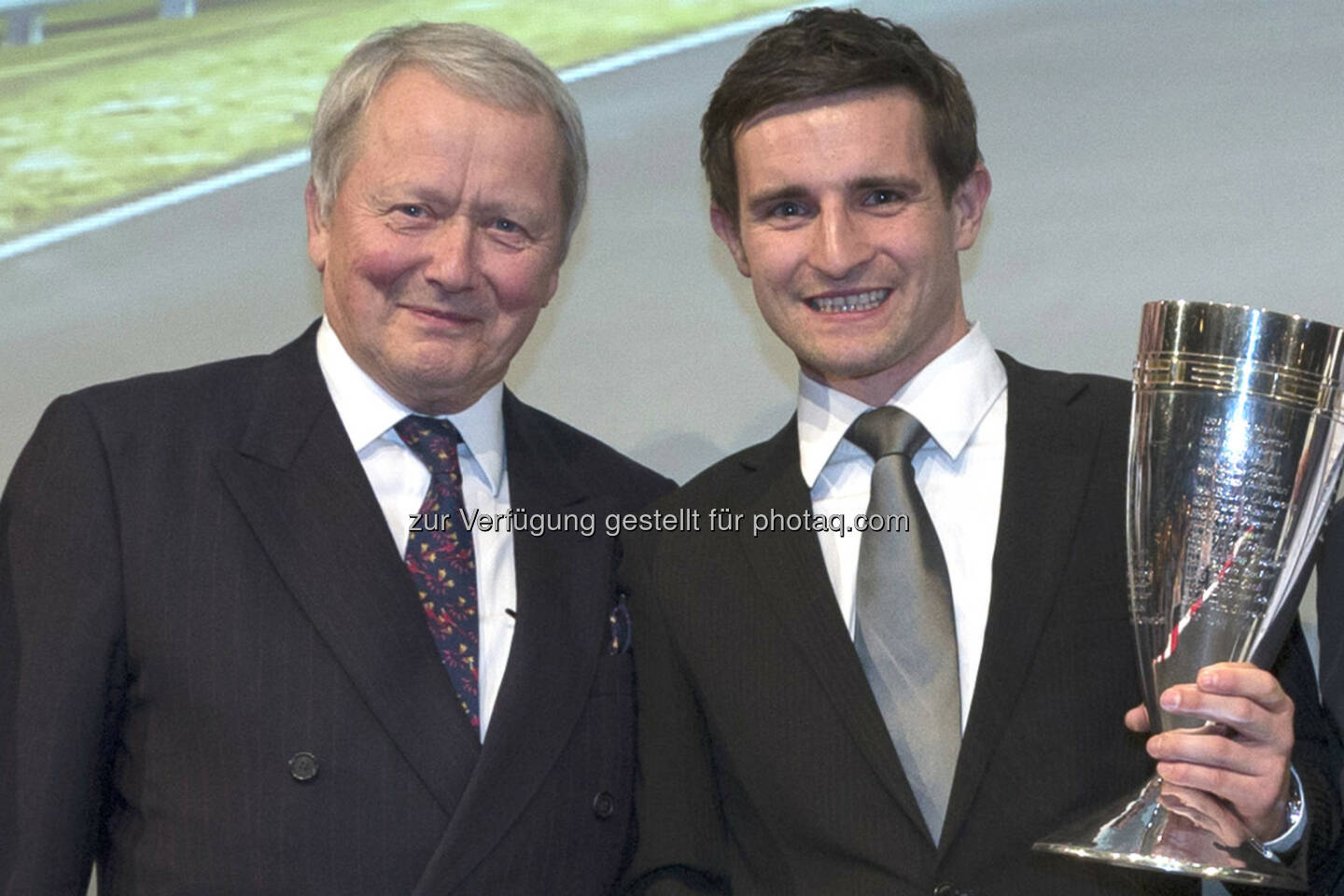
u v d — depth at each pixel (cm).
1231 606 202
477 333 237
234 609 224
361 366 244
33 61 319
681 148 315
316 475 234
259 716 221
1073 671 222
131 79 318
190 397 239
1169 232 300
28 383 317
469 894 224
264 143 318
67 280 318
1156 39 302
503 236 236
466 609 236
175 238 318
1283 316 201
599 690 245
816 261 230
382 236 231
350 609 226
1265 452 201
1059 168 304
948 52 310
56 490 227
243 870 217
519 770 230
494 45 239
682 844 236
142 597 223
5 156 317
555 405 316
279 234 318
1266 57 299
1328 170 296
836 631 228
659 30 316
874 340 232
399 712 224
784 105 233
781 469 247
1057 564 225
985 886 214
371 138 234
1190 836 194
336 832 220
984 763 216
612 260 316
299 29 319
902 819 217
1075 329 302
